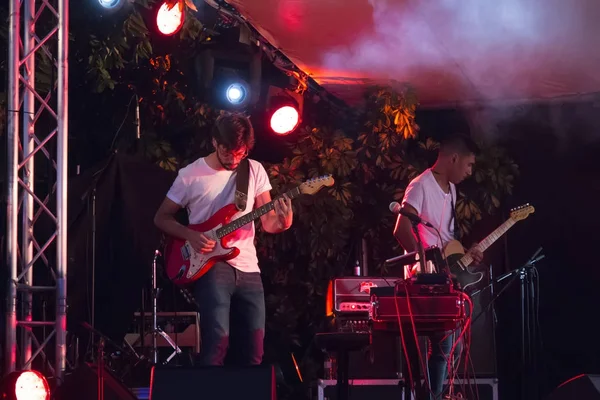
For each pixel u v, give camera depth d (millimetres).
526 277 8383
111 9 7789
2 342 6656
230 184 5812
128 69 9328
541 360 9742
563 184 10086
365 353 7777
